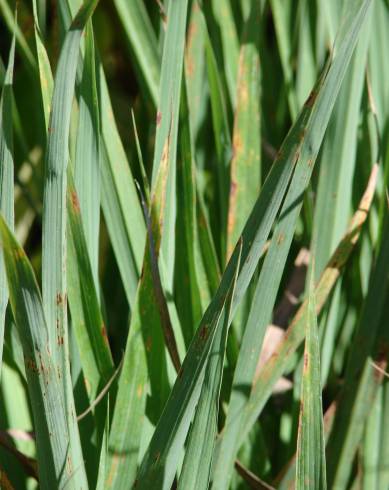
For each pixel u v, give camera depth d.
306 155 0.88
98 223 0.93
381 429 0.98
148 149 1.09
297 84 1.10
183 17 0.92
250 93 1.01
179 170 0.99
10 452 0.96
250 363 0.91
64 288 0.85
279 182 0.86
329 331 1.01
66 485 0.87
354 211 1.05
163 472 0.87
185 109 0.96
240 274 0.86
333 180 1.01
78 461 0.88
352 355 0.98
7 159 0.87
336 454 0.98
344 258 0.97
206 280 0.98
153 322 0.93
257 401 0.95
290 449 1.01
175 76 0.93
